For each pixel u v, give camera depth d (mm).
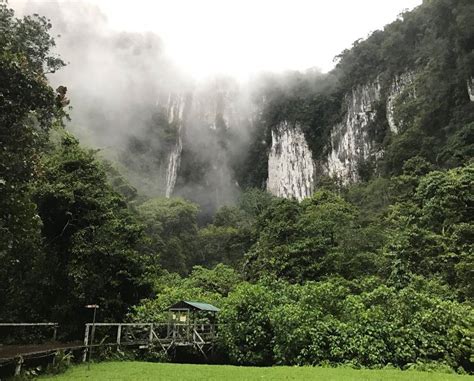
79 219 18391
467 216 25938
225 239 58656
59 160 19391
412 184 41562
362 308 16469
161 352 16812
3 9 14992
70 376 11211
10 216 11492
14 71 10031
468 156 37375
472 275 20125
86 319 17781
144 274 19391
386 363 14477
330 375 11859
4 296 17688
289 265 27078
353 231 30984
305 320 16172
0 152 10133
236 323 17672
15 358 10359
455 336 14633
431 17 53656
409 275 22594
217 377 11266
